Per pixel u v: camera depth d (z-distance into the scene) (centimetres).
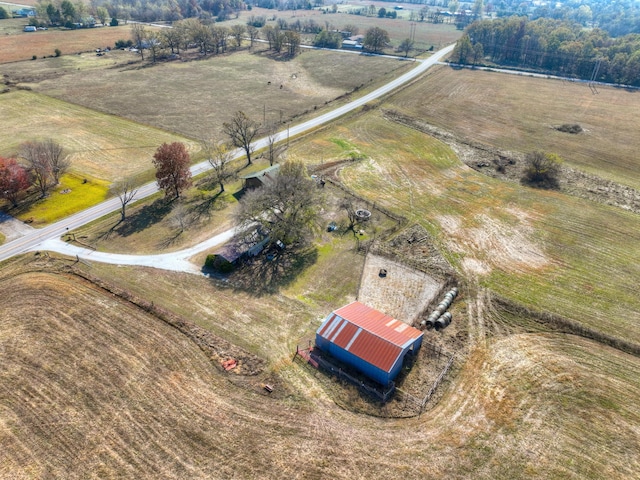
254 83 13738
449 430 3594
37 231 6238
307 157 8738
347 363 4172
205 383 3956
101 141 9244
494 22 18238
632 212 6931
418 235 6278
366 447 3447
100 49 17225
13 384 3900
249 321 4697
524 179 7988
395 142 9500
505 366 4203
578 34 17625
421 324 4656
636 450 3456
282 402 3809
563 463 3347
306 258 5791
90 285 5184
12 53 15738
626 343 4453
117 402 3756
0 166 6544
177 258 5741
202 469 3253
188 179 7244
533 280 5409
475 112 11312
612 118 10925
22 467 3253
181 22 19188
